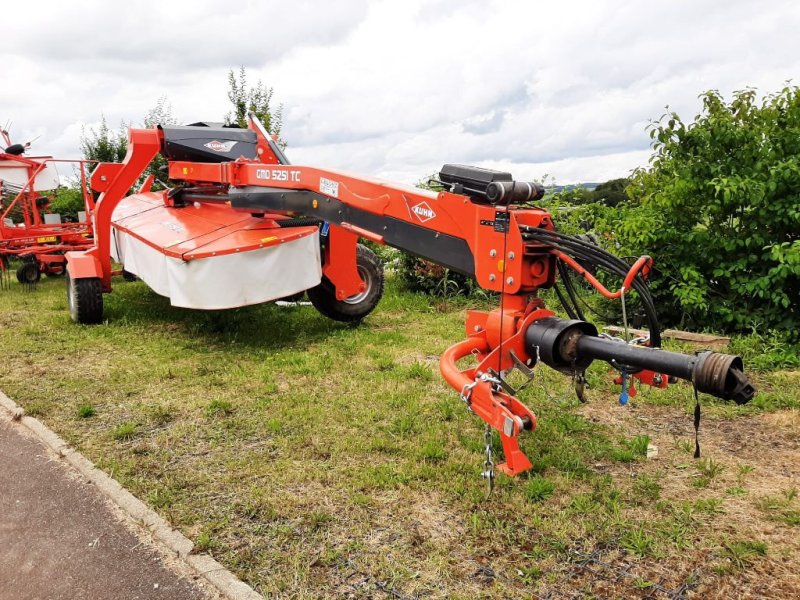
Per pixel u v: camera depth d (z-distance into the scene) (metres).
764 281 6.29
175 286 6.14
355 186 4.98
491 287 3.72
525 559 3.11
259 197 6.09
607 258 3.48
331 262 7.24
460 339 7.17
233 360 6.32
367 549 3.19
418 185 9.48
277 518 3.48
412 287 10.04
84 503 3.70
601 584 2.94
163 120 15.29
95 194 17.23
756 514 3.49
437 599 2.84
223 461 4.16
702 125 6.92
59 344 6.88
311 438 4.48
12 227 12.27
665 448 4.33
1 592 2.97
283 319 8.02
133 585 3.00
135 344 6.91
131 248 7.38
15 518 3.56
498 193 3.54
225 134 7.65
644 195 7.89
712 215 6.98
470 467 3.98
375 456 4.20
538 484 3.70
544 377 5.70
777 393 5.21
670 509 3.54
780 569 3.03
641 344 3.54
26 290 10.82
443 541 3.26
